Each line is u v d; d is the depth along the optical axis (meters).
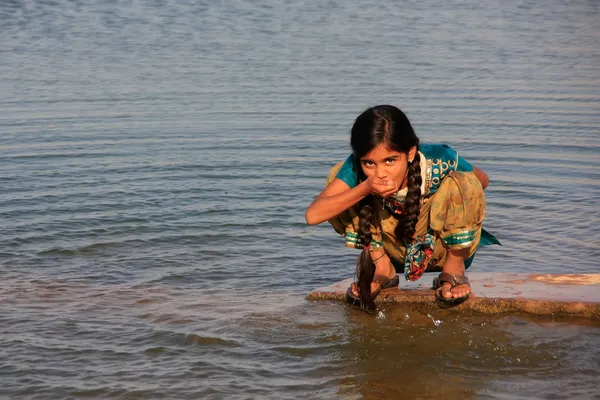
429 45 17.44
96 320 4.92
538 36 18.84
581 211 7.16
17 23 20.23
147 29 19.59
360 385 4.06
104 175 8.40
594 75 13.96
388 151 4.23
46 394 3.95
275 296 5.40
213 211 7.28
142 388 4.01
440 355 4.40
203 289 5.54
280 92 12.64
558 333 4.64
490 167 8.56
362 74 14.12
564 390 3.96
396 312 5.02
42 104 11.80
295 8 23.38
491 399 3.89
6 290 5.45
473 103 11.71
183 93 12.63
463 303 5.00
